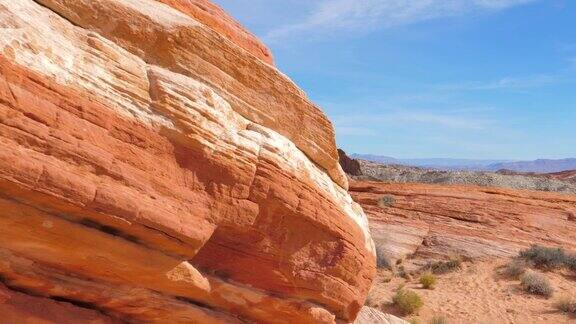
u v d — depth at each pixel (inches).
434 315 816.3
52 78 241.0
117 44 285.6
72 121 245.1
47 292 282.4
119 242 269.1
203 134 292.4
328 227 361.1
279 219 333.4
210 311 334.6
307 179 350.6
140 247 277.1
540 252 1026.7
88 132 250.1
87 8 276.1
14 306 272.1
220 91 324.2
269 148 327.9
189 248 288.2
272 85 352.5
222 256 324.2
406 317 807.1
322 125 383.6
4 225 241.4
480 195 1405.0
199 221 289.7
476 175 2127.2
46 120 236.5
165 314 319.6
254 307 342.6
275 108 354.3
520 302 860.6
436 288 929.5
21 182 227.8
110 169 255.3
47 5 264.1
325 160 387.2
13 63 227.9
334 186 398.0
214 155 297.1
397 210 1316.4
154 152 274.7
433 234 1152.2
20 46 233.5
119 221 259.0
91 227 260.5
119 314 313.3
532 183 2095.2
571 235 1193.4
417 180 2123.5
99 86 259.9
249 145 317.1
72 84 248.4
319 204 355.6
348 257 378.0
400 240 1127.0
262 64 346.6
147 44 295.9
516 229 1198.3
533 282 904.9
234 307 338.6
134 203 261.4
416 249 1109.1
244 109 337.1
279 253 339.0
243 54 335.9
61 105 243.0
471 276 976.3
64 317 288.7
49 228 249.3
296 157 352.2
